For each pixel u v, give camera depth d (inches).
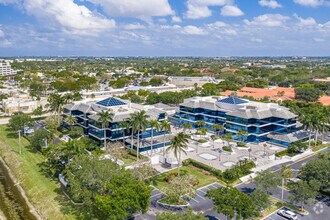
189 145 5201.8
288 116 5452.8
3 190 3686.0
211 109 6107.3
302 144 4862.2
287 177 3698.3
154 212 3021.7
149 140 4953.3
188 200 3280.0
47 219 3009.4
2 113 7795.3
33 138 4788.4
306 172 3417.8
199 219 2303.2
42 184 3676.2
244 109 5639.8
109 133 4990.2
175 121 6924.2
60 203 3208.7
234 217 2824.8
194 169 4170.8
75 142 3690.9
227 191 2659.9
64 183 3595.0
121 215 2517.2
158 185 3649.1
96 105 5565.9
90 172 2915.8
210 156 4667.8
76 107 5954.7
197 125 6328.7
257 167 4266.7
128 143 4879.4
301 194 2974.9
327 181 3304.6
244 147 5103.3
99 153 4261.8
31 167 4185.5
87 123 5561.0
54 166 3838.6
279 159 4630.9
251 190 3553.2
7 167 4424.2
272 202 3253.0
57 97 6117.1
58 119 6166.3
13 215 3132.4
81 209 3048.7
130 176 2974.9
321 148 5167.3
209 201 3265.3
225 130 5816.9
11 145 5142.7
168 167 4232.3
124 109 5506.9
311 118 4921.3
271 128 5644.7
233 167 3934.5
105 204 2527.1
